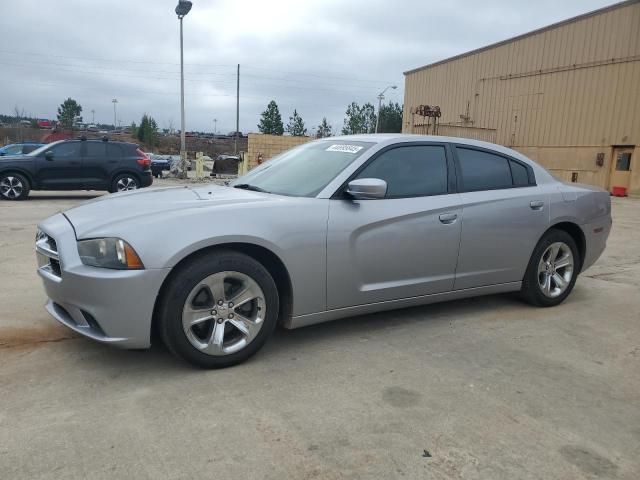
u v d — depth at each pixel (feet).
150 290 10.07
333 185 12.43
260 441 8.40
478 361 11.87
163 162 116.06
